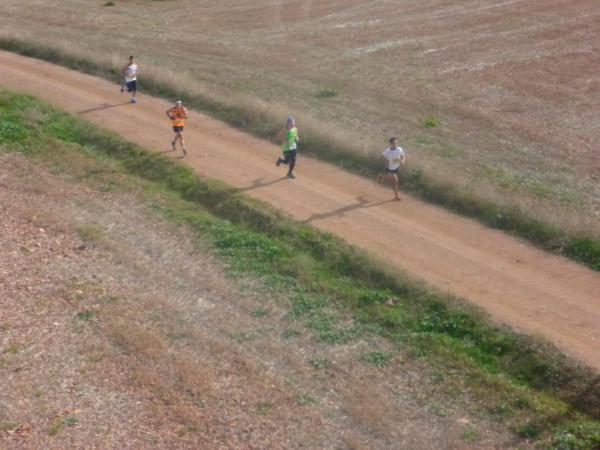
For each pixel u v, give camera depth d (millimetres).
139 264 18688
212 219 20703
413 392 14203
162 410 13664
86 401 13906
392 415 13609
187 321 16391
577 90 35250
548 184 23000
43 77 33125
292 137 22688
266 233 19922
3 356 15125
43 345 15477
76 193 22438
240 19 49406
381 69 38219
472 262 18516
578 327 15750
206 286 17625
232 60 38625
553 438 12938
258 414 13594
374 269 17750
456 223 20594
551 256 18797
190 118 28500
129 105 29953
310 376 14648
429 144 26422
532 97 34156
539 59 40000
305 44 43156
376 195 22297
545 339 15023
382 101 32188
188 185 22688
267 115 27531
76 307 16812
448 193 21641
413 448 12844
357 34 45344
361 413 13578
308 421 13453
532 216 19922
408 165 23141
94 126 27000
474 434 13133
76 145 25797
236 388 14250
